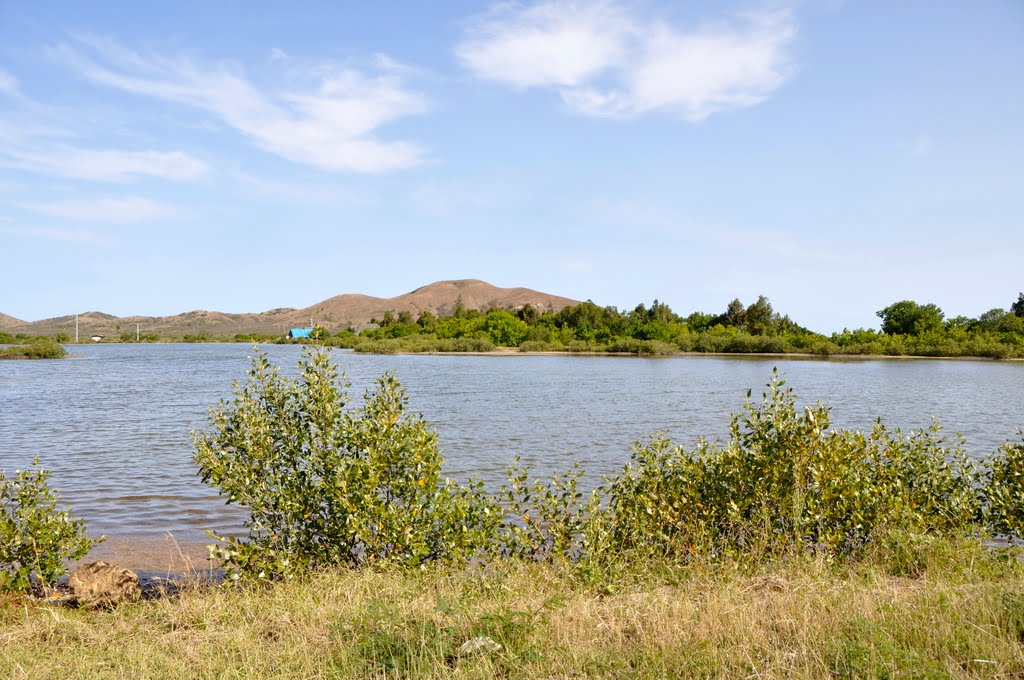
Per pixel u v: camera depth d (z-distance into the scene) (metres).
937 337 108.75
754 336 117.00
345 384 10.04
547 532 9.66
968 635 5.73
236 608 7.46
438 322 157.88
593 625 6.43
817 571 7.73
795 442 9.35
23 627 7.13
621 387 47.84
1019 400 40.59
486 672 5.34
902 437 11.16
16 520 9.34
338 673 5.55
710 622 6.23
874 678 5.05
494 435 25.19
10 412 33.28
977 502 10.08
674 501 9.40
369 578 8.02
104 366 81.25
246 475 9.23
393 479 9.44
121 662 6.03
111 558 11.08
